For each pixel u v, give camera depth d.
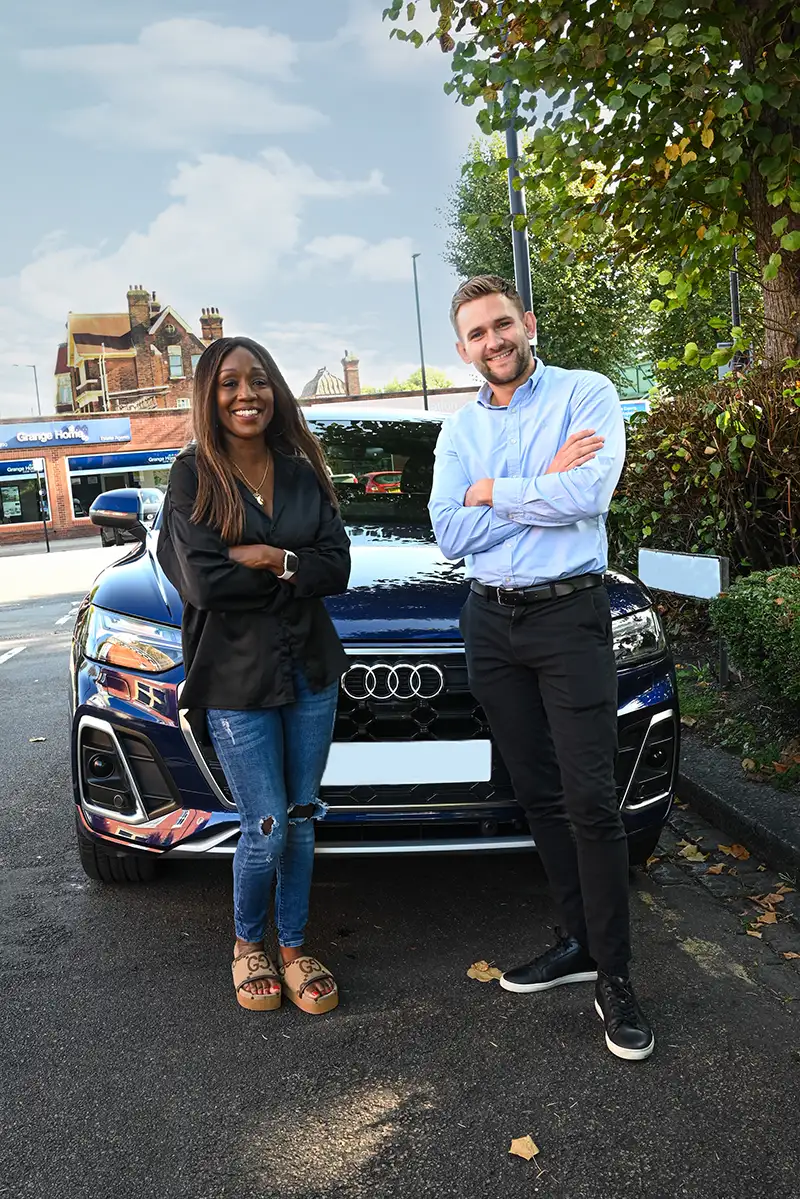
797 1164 1.86
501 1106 2.07
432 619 2.71
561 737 2.28
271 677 2.28
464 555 2.37
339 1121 2.04
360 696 2.66
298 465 2.40
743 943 2.78
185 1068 2.25
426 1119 2.04
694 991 2.53
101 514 3.73
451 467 2.41
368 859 3.42
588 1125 2.00
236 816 2.65
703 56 4.22
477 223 5.61
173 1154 1.95
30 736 5.54
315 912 3.04
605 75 4.83
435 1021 2.41
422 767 2.66
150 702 2.71
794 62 4.25
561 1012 2.44
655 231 5.53
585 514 2.21
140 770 2.75
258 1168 1.90
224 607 2.23
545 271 21.33
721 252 5.43
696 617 6.11
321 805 2.49
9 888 3.32
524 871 3.32
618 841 2.28
